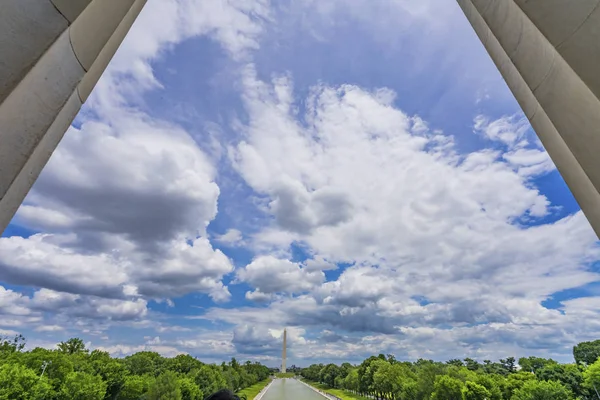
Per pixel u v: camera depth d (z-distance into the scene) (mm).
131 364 71562
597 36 2875
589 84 2963
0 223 2760
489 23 4543
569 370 57344
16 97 2576
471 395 44719
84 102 3928
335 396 97062
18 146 2625
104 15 3338
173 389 45375
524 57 3883
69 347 65938
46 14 2709
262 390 123438
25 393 32781
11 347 56500
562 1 3049
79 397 38594
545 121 4332
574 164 3836
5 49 2535
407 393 58562
